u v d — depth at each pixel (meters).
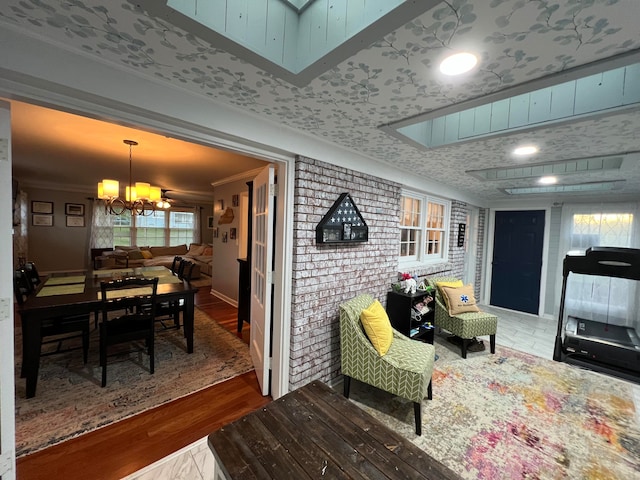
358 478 1.03
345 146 2.42
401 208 3.63
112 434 1.86
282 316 2.23
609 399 2.42
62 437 1.81
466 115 2.07
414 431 2.00
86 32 1.06
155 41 1.10
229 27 1.01
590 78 1.54
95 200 7.09
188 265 4.00
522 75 1.24
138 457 1.70
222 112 1.66
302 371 2.31
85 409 2.09
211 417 2.07
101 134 2.87
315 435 1.25
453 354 3.29
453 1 0.82
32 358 2.18
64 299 2.45
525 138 1.98
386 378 2.08
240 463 1.09
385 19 0.88
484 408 2.27
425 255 4.10
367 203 2.83
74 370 2.61
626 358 2.87
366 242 2.85
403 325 2.98
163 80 1.40
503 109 1.88
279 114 1.78
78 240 6.91
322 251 2.41
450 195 4.20
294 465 1.08
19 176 5.45
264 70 1.22
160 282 3.36
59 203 6.65
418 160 2.77
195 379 2.55
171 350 3.11
